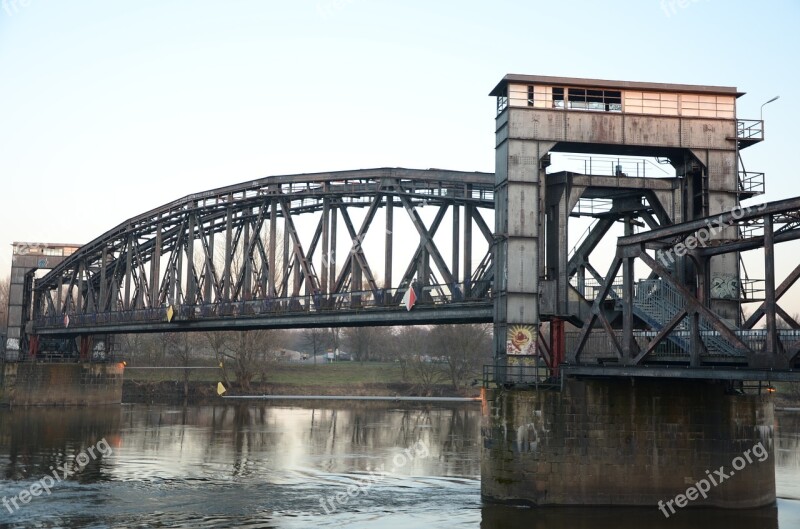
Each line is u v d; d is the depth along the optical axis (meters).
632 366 37.19
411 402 115.56
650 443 41.41
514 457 41.28
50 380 108.31
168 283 85.00
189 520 39.22
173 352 141.38
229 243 71.50
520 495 41.09
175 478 50.38
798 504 43.44
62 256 118.81
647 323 42.66
